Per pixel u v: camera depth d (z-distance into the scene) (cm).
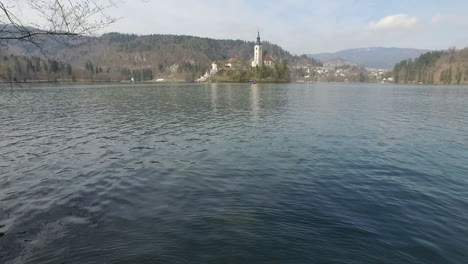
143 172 1347
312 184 1177
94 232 809
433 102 5738
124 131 2425
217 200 1019
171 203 997
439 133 2364
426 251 707
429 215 896
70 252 717
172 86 14012
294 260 672
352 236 772
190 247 723
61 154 1678
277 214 902
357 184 1176
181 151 1739
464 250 712
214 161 1524
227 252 702
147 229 816
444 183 1191
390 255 690
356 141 2020
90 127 2623
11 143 1966
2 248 741
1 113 3644
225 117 3312
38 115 3456
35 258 698
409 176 1280
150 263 663
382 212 916
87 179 1259
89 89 10356
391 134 2300
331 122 2934
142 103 5084
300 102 5472
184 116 3391
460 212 920
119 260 677
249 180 1230
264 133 2323
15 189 1149
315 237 767
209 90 10088
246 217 883
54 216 913
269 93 8444
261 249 714
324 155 1639
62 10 727
